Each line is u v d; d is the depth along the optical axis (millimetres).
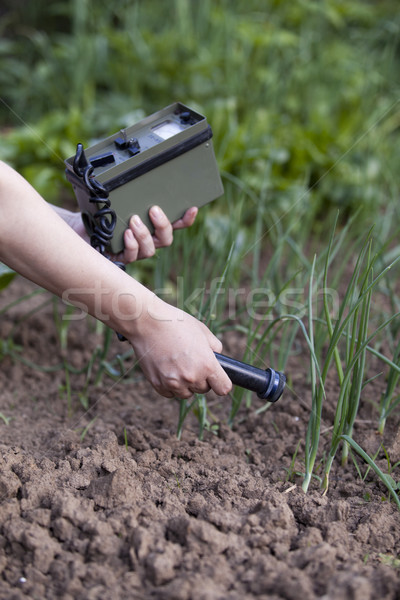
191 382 1176
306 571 1041
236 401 1559
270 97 3119
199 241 1906
